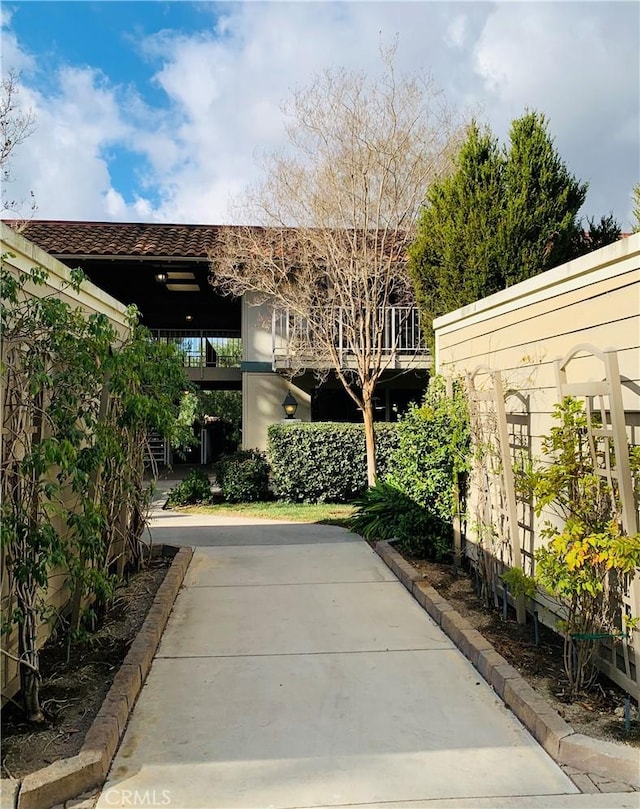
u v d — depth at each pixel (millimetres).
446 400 6066
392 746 2809
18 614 2795
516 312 4645
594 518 3170
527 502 4379
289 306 10625
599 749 2578
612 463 3193
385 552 6352
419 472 6191
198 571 5965
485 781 2521
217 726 3006
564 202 7578
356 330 10617
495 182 7746
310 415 12633
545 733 2775
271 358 12406
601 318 3434
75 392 3883
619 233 8000
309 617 4633
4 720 2922
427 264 8516
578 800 2389
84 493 3502
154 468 5832
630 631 2992
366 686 3457
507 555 4562
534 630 4109
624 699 3074
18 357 3105
